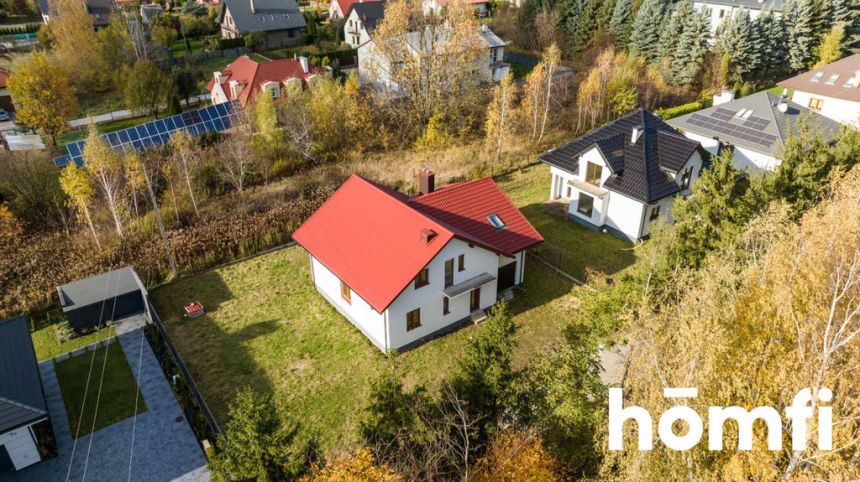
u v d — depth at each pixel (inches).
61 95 2063.2
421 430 663.8
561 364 725.3
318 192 1567.4
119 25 2898.6
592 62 2785.4
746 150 1520.7
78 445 861.8
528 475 659.4
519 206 1593.3
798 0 2596.0
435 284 1037.2
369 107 2021.4
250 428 593.6
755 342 598.9
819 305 639.8
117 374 1003.9
